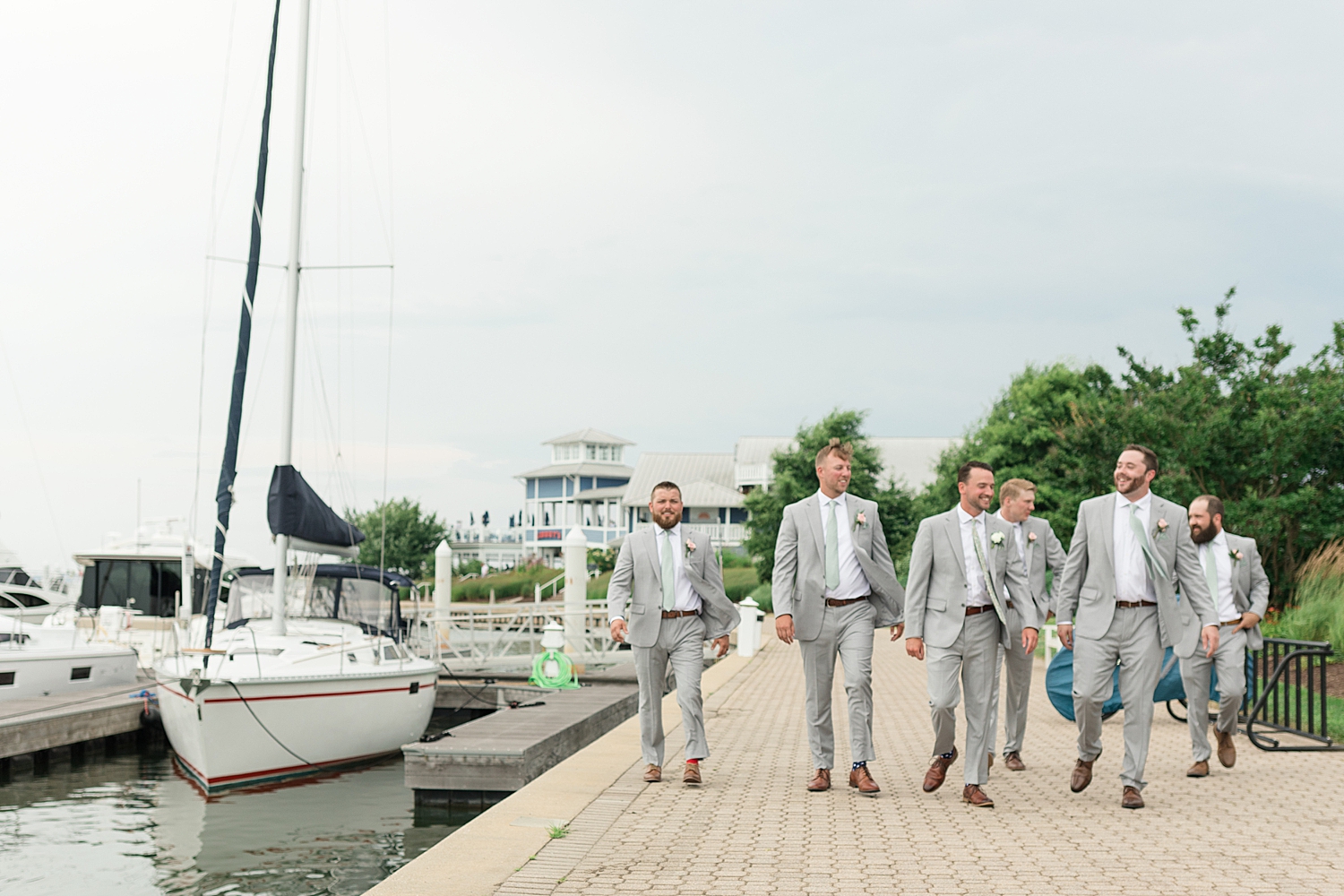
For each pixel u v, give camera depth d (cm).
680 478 8156
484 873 533
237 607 1712
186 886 930
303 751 1383
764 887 508
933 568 716
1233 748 857
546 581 6619
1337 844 591
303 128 1714
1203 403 2109
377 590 1758
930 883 512
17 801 1280
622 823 647
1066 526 2367
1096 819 658
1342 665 1392
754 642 2388
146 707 1711
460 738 1169
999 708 1323
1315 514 1920
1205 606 686
